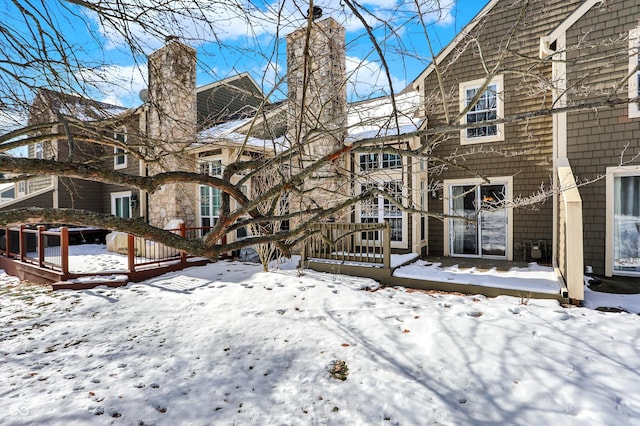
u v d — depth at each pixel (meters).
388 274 6.83
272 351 4.06
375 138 1.82
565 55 6.85
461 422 2.80
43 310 5.70
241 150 2.36
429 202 9.20
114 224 1.10
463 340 4.05
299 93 5.06
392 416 2.92
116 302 6.00
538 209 7.92
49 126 2.29
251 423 2.88
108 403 3.13
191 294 6.29
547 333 4.14
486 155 8.45
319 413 3.00
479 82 8.41
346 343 4.19
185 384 3.44
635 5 6.31
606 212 6.73
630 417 2.70
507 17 8.05
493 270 7.01
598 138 6.77
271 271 7.81
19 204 12.40
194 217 10.64
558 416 2.78
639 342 3.84
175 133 5.93
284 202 7.30
